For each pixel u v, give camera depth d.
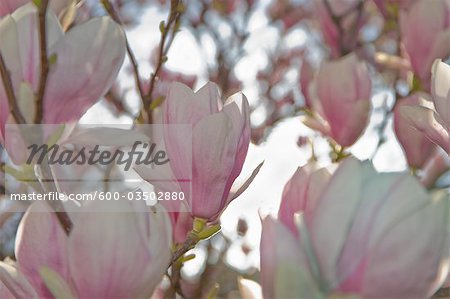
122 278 0.63
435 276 0.57
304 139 1.31
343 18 1.59
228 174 0.73
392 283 0.57
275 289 0.57
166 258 0.64
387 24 1.43
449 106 0.71
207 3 2.27
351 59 1.12
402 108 0.76
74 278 0.63
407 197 0.57
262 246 0.59
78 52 0.71
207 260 1.55
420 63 1.14
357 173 0.59
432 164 1.02
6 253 1.49
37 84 0.71
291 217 0.63
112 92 1.68
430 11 1.13
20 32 0.71
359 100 1.12
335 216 0.58
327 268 0.58
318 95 1.14
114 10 1.03
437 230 0.56
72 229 0.64
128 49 1.00
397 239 0.56
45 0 0.70
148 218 0.64
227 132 0.71
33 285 0.67
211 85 0.72
